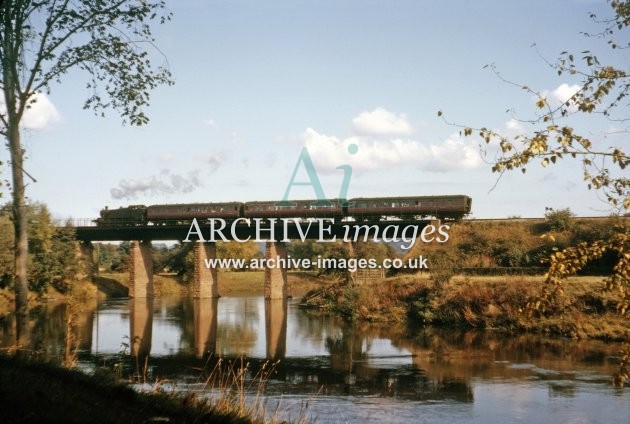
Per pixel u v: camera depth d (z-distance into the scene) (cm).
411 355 3447
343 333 4541
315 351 3672
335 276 7512
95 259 10625
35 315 5319
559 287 929
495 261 6012
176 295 9738
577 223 6191
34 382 840
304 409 2153
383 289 5819
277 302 7688
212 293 8650
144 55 1588
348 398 2375
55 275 6372
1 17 1376
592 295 4144
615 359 3145
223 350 3731
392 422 2003
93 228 8988
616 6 957
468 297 4762
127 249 14288
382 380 2745
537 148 868
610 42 963
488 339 3959
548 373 2827
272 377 2833
